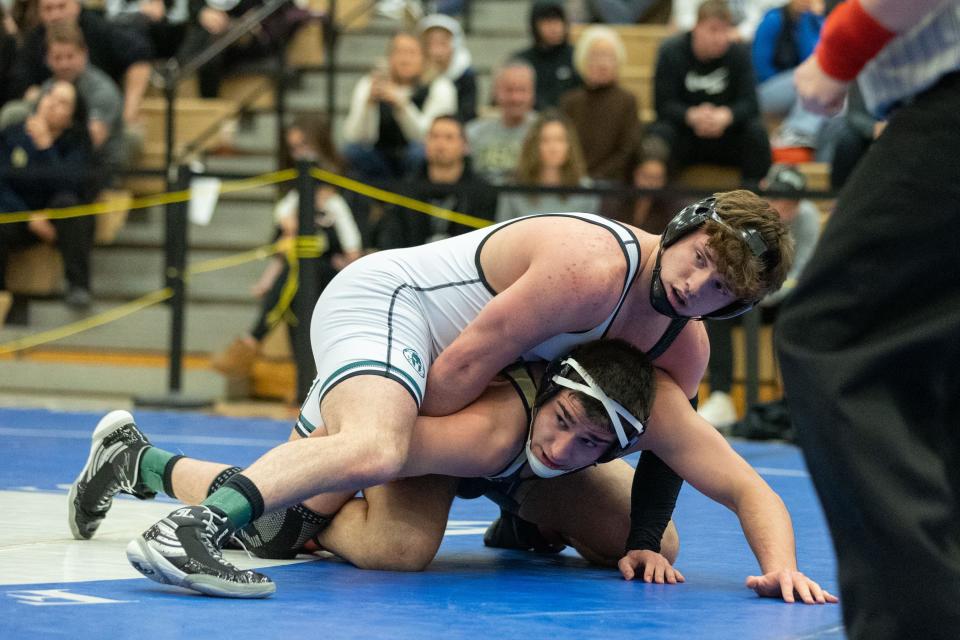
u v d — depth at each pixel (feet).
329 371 14.35
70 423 33.27
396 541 15.02
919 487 8.10
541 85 44.09
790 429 33.22
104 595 12.60
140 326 44.04
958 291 8.32
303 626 11.46
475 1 54.44
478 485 16.08
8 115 43.78
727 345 35.14
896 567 8.04
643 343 14.74
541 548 17.60
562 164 37.27
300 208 35.35
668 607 13.14
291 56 53.42
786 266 13.41
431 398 14.56
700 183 41.06
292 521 15.56
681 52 40.91
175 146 50.47
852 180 8.58
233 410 38.01
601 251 13.94
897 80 8.64
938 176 8.23
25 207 42.73
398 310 14.76
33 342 43.73
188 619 11.55
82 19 47.80
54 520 17.74
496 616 12.32
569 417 13.92
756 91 40.75
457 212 36.55
